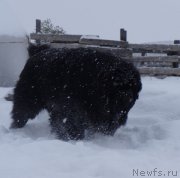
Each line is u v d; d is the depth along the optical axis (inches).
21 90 287.0
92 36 468.8
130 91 249.8
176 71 506.6
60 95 264.7
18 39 480.1
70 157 200.2
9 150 215.2
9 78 480.4
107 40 465.1
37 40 465.1
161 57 530.0
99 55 253.9
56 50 280.5
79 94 254.8
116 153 207.8
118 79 245.8
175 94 361.4
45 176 169.0
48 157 199.5
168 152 222.4
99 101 249.9
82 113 257.9
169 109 335.0
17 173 173.2
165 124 287.6
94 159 192.2
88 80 251.6
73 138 261.0
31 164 187.3
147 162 193.8
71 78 258.1
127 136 265.7
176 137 260.8
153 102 345.4
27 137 262.7
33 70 282.2
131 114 331.3
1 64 479.2
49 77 270.5
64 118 265.4
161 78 503.8
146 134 271.7
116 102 248.5
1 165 185.9
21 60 479.2
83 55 258.1
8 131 279.1
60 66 265.7
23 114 289.6
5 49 478.9
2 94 408.2
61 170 179.2
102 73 248.1
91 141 253.3
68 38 459.5
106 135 260.8
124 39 495.8
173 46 531.2
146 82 457.1
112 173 173.6
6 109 344.8
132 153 216.7
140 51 546.0
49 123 287.7
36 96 284.5
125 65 250.8
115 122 256.1
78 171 177.9
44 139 252.4
